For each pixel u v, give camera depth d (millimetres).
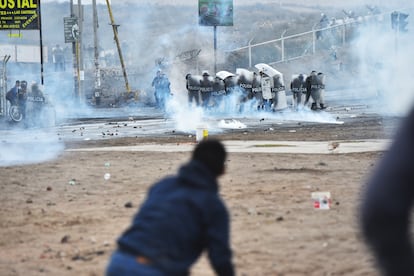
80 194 37469
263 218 29359
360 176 40656
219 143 13695
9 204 34750
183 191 13352
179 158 52875
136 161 51625
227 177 41406
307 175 41719
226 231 13266
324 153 52969
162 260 12812
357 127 78312
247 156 52219
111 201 34844
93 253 24609
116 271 12930
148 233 13047
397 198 7742
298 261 22547
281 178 40750
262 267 21953
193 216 13117
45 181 42438
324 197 31125
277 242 25141
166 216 13078
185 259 13094
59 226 29359
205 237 13242
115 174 44750
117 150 60031
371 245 7805
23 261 23750
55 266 22953
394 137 8070
